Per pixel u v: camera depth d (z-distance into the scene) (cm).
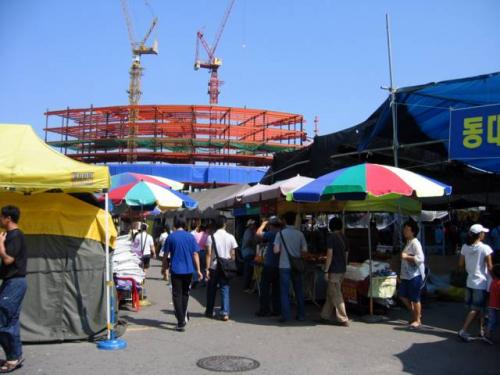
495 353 697
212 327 855
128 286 1024
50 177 677
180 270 812
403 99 1153
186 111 6500
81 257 752
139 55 10750
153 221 3053
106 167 706
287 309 906
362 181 834
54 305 734
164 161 7031
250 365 620
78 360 630
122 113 6706
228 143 6562
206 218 1906
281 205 1210
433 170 1342
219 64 12412
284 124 6812
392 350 707
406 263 875
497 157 905
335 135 1383
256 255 1251
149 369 595
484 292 764
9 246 577
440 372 607
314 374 589
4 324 573
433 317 960
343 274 887
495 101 1010
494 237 1021
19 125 768
